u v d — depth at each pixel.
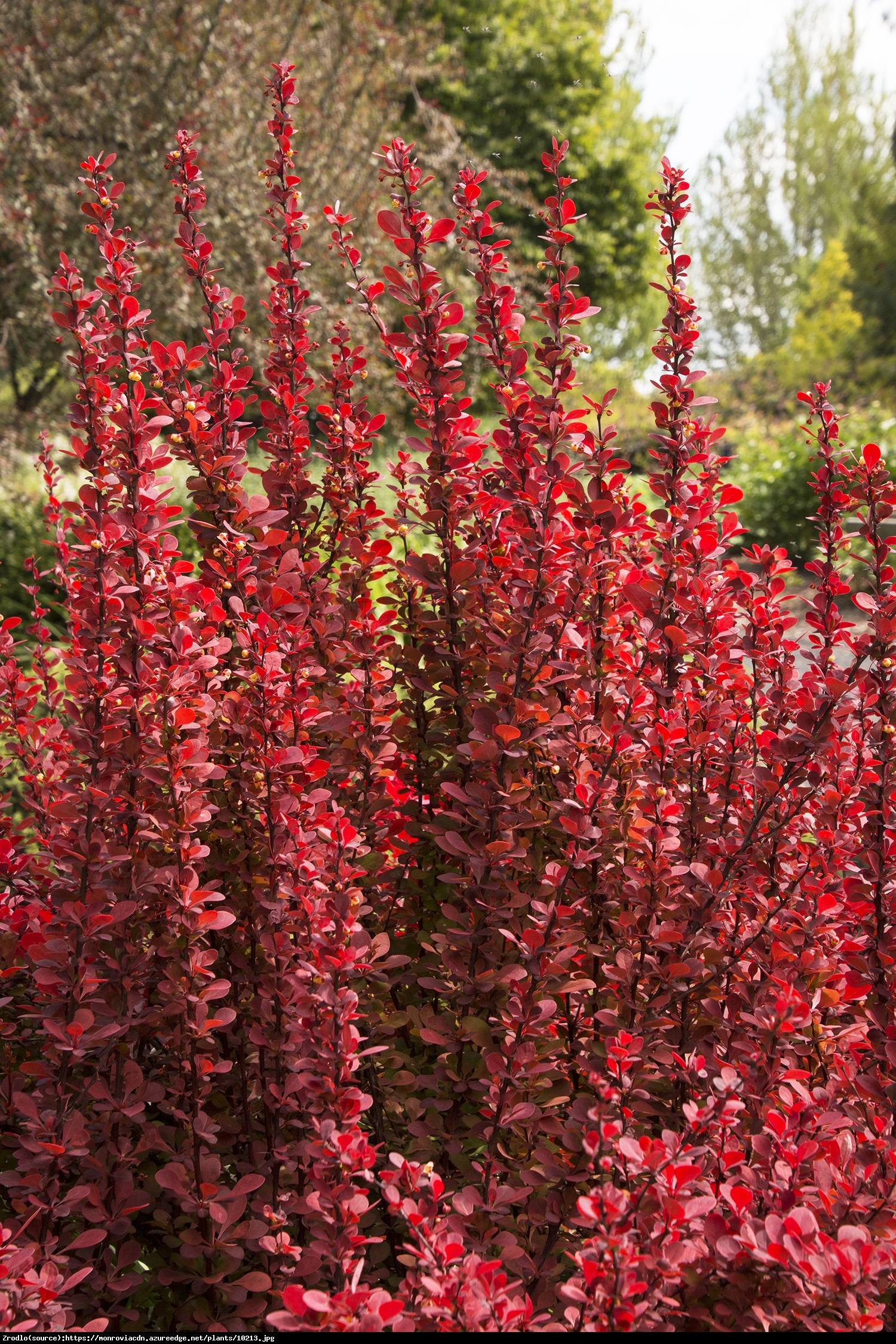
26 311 8.80
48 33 9.61
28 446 9.04
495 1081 1.55
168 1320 1.70
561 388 1.93
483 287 2.04
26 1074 1.77
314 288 9.52
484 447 1.95
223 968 1.93
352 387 2.47
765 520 11.30
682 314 2.08
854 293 27.94
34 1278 1.32
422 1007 2.07
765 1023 1.54
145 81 9.98
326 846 1.67
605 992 1.89
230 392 2.16
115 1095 1.64
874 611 1.90
